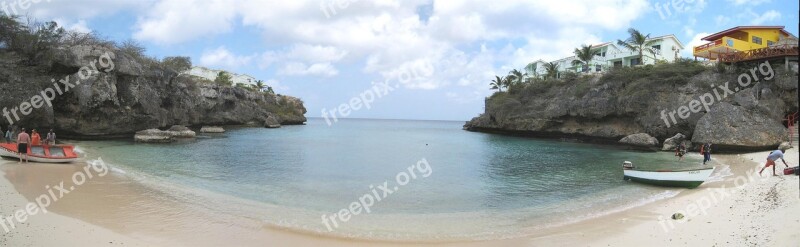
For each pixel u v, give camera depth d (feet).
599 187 72.02
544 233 43.55
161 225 43.37
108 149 118.73
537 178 83.35
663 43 241.55
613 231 43.14
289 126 365.81
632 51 246.88
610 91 172.86
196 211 49.93
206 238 39.88
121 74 147.95
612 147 160.97
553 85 216.54
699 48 166.71
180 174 79.25
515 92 245.65
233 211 50.78
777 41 164.04
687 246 35.70
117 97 147.95
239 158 111.65
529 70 355.36
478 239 41.65
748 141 115.44
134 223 43.42
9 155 82.64
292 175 83.05
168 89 199.72
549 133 205.77
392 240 41.14
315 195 63.05
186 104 224.53
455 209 55.52
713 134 122.21
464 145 177.27
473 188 71.82
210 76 465.47
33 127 126.93
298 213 51.08
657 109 149.59
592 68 262.67
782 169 73.87
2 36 131.23
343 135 261.85
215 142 164.76
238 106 299.79
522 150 150.30
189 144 150.51
